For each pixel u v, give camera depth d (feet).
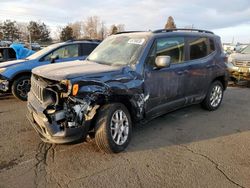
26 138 13.93
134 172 10.76
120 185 9.86
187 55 16.29
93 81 11.32
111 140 11.87
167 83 14.66
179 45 15.75
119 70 12.51
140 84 12.98
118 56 14.21
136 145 13.32
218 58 18.98
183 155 12.33
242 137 14.65
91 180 10.15
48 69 12.57
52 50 24.21
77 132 11.08
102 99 11.59
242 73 30.73
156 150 12.80
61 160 11.62
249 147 13.34
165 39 14.84
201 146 13.37
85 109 11.08
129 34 15.72
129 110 13.15
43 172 10.64
